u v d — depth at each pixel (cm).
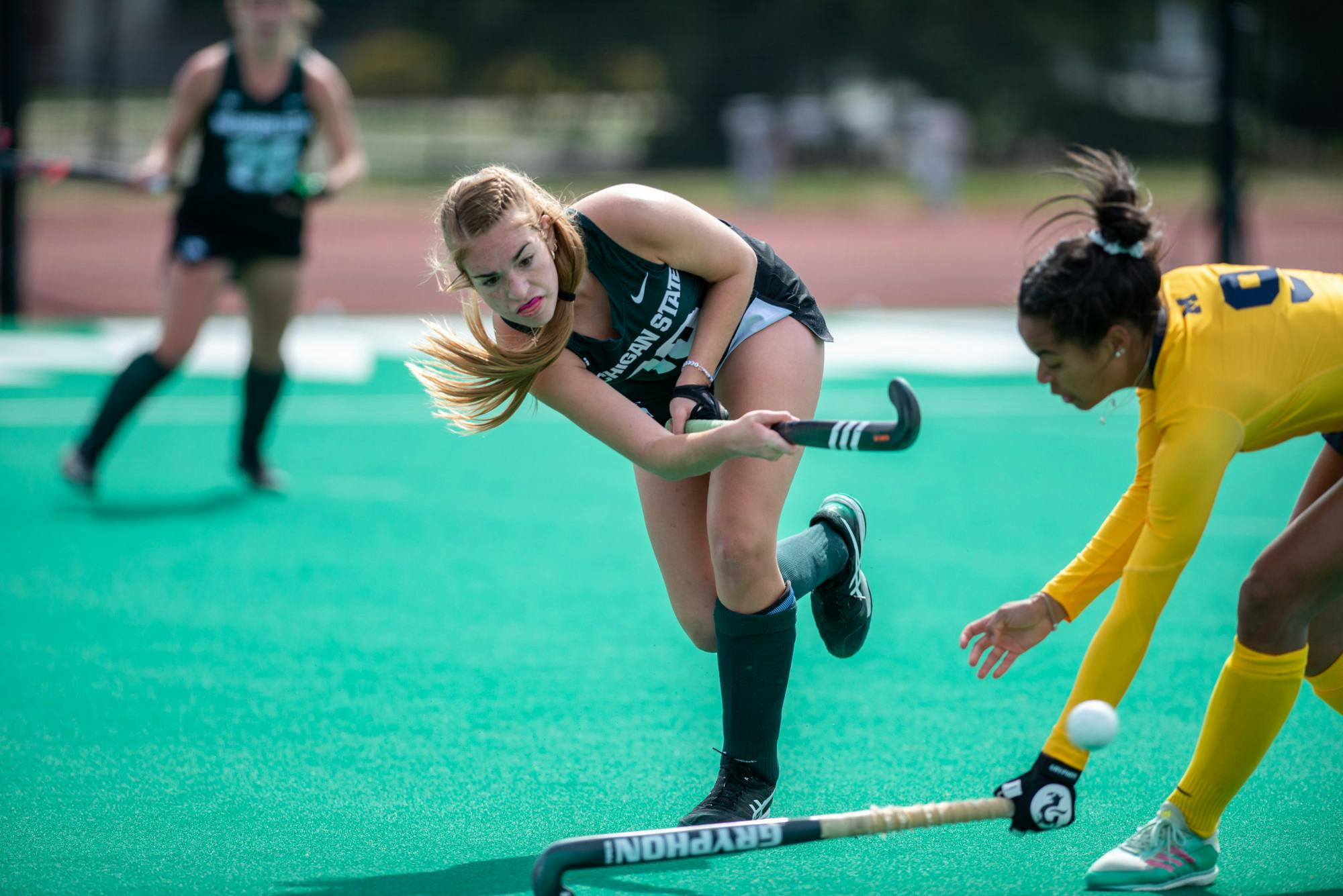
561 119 10956
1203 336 1041
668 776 1375
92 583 2081
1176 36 11625
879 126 10838
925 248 7000
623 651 1778
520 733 1494
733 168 10069
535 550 2286
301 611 1948
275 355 2612
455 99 11206
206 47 10456
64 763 1404
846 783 1350
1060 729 1040
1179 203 8062
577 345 1215
